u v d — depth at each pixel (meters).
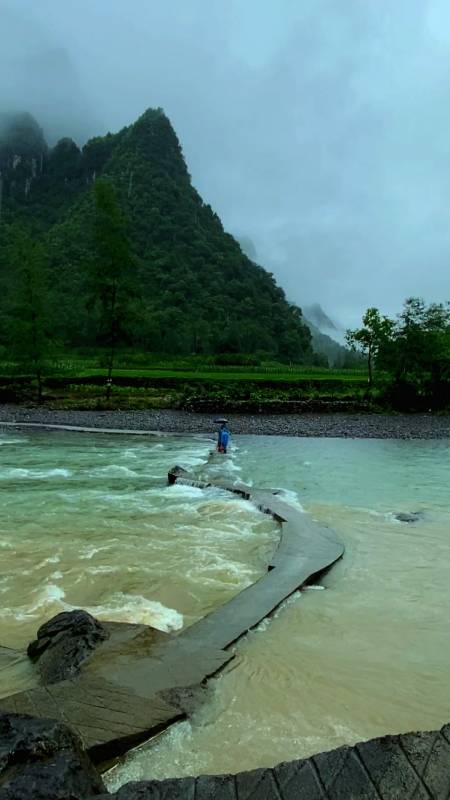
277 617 7.69
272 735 5.10
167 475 17.69
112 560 9.75
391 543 11.19
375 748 4.34
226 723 5.26
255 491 14.98
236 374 61.94
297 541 10.82
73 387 47.09
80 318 91.50
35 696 5.32
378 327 47.56
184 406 40.59
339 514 13.49
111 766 4.66
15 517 12.43
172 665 6.10
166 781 4.09
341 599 8.38
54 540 10.80
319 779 4.05
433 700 5.75
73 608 7.82
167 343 101.31
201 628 7.07
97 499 14.30
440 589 8.83
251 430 31.66
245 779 4.10
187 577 9.09
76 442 25.77
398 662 6.52
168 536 11.27
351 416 40.19
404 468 20.34
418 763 4.17
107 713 5.10
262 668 6.29
